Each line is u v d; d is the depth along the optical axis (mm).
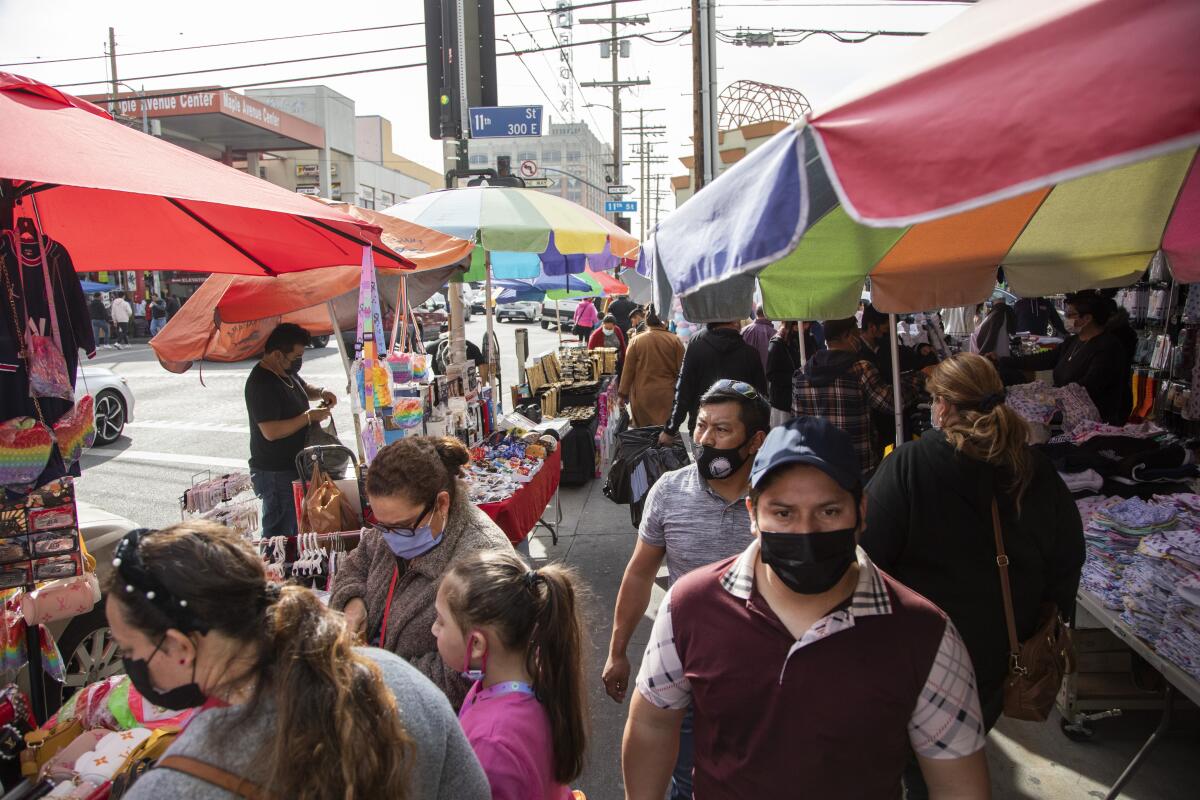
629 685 4059
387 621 2422
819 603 1517
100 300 26984
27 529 2598
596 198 92688
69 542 2672
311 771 1051
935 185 1034
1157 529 3141
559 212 6527
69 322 2656
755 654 1521
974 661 2160
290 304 4766
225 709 1123
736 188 1550
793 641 1505
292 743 1059
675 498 2582
